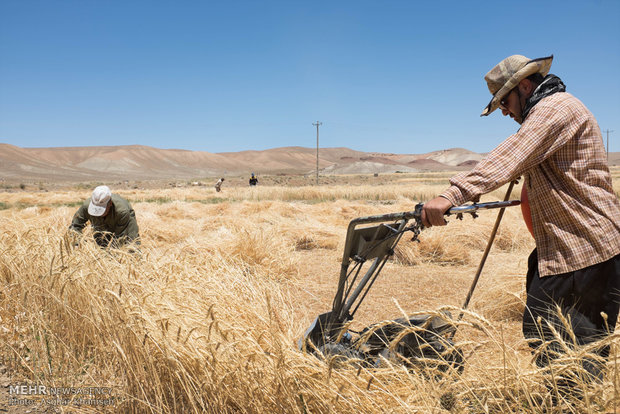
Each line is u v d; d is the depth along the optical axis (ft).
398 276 19.17
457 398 6.59
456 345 6.62
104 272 10.83
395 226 7.66
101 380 9.71
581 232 6.69
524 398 6.63
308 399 6.89
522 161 6.64
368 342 8.64
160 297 9.46
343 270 8.29
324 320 8.72
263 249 19.79
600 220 6.59
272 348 7.67
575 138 6.72
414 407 6.37
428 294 16.30
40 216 37.24
